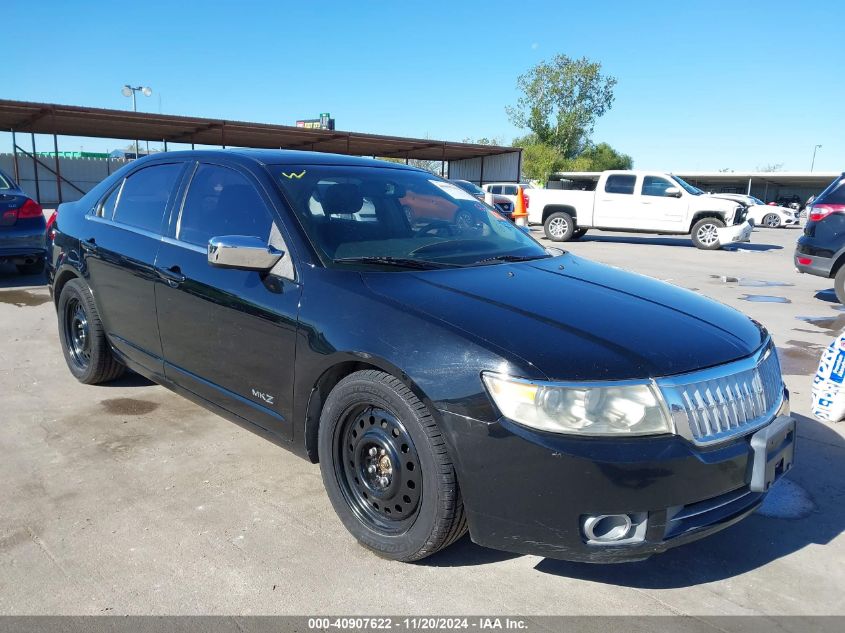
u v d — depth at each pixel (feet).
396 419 8.50
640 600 8.38
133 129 103.86
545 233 64.03
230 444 12.67
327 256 9.96
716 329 9.00
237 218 11.19
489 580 8.68
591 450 7.35
